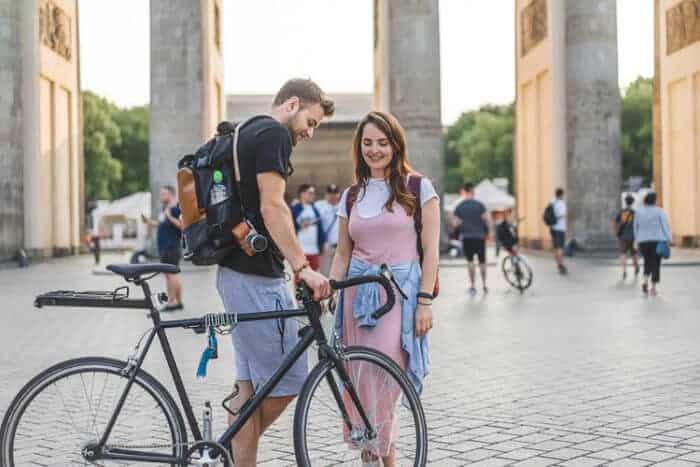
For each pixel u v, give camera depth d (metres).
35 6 46.56
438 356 14.33
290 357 6.43
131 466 6.29
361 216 7.12
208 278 32.88
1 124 41.38
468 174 125.06
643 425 9.37
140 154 115.12
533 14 52.09
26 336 17.38
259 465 8.06
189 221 6.59
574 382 11.91
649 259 24.95
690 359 13.66
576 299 23.75
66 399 6.26
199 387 11.63
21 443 6.21
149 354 14.46
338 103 84.75
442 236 44.53
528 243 54.91
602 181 43.66
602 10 43.47
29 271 39.31
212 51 48.72
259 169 6.38
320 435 6.43
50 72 49.62
